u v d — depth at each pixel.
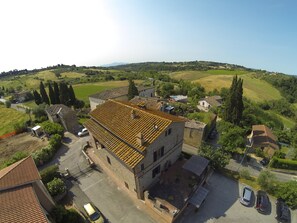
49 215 20.66
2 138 46.62
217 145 45.69
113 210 24.20
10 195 17.91
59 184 26.05
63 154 37.28
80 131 48.97
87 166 32.75
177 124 28.08
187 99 85.94
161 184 26.22
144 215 23.41
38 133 46.44
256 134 50.75
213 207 25.03
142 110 29.16
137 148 22.69
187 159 31.97
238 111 53.88
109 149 25.42
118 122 28.59
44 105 65.94
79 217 22.44
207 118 50.66
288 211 23.81
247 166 38.72
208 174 30.48
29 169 21.86
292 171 38.31
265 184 27.83
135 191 25.28
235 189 28.17
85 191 27.25
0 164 35.75
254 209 24.88
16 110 79.62
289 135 58.62
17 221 15.39
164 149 26.64
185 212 23.97
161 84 106.56
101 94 66.69
